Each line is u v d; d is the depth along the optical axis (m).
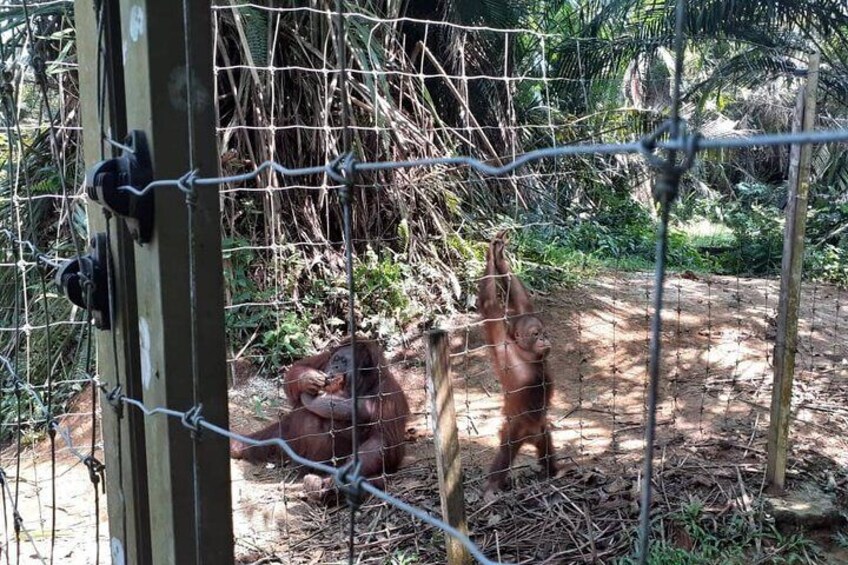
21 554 3.16
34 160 5.46
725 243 11.12
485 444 4.26
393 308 5.70
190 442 1.47
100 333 1.69
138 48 1.38
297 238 5.86
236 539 3.30
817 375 5.37
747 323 6.20
